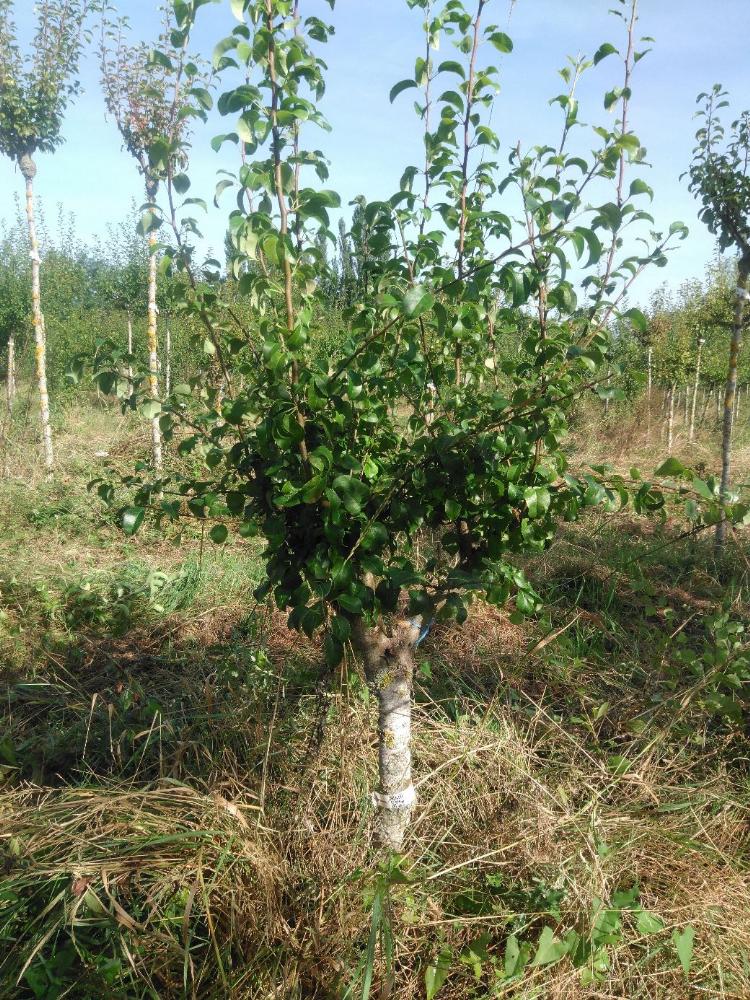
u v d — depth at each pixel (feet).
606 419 39.45
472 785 9.50
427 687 13.01
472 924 7.70
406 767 8.66
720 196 19.54
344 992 6.84
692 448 36.83
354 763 9.35
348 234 8.75
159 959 7.23
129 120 23.36
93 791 9.15
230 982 7.07
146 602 16.99
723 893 8.21
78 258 62.44
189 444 7.47
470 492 7.63
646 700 12.32
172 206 7.07
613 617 16.70
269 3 6.56
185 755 10.80
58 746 11.36
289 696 12.00
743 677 10.94
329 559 7.14
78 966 7.30
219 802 8.10
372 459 7.70
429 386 8.84
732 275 40.93
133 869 7.72
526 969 7.16
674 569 20.01
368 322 7.54
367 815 8.61
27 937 7.63
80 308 54.85
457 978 7.32
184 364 45.65
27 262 55.31
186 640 15.46
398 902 7.56
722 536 20.36
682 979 7.36
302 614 7.25
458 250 8.00
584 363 7.11
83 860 7.85
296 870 8.06
